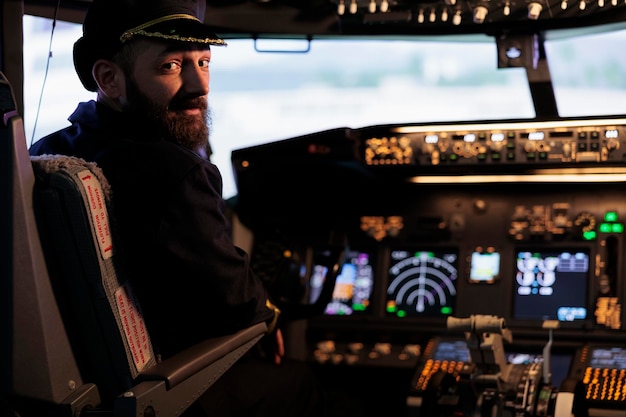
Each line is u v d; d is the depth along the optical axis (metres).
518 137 3.67
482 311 3.77
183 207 2.31
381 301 3.91
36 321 2.04
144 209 2.31
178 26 2.46
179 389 2.19
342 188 4.05
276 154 3.82
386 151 3.81
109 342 2.22
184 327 2.43
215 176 2.44
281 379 2.82
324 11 4.15
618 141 3.55
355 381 3.94
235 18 4.18
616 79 6.73
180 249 2.30
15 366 2.00
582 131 3.60
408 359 3.75
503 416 3.04
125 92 2.52
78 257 2.15
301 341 3.90
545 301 3.71
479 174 3.80
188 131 2.53
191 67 2.52
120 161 2.35
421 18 3.90
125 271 2.31
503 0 3.69
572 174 3.71
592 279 3.67
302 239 3.97
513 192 3.88
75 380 2.17
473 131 3.73
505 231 3.84
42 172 2.13
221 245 2.35
